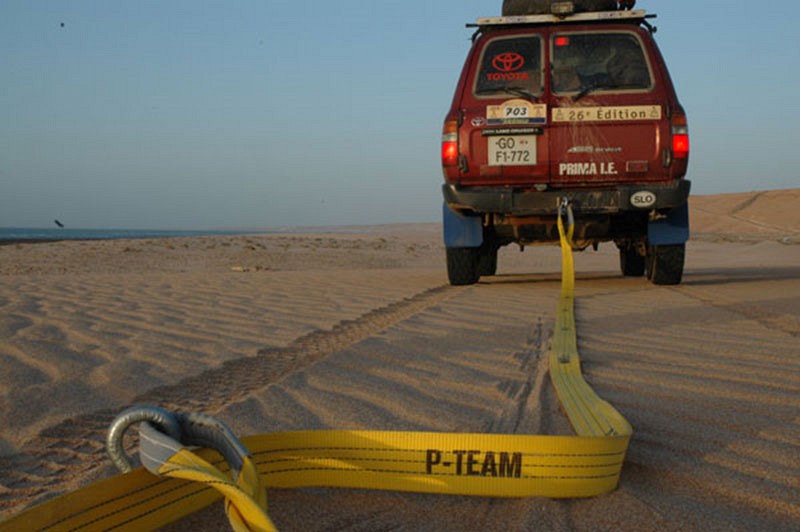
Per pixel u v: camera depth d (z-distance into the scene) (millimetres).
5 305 5316
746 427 2127
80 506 1358
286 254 14055
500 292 5973
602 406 2191
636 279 7441
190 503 1551
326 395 2582
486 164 5609
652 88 5539
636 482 1724
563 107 5539
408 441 1693
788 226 32531
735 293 5730
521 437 1649
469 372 2914
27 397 2682
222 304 5301
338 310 4941
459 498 1647
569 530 1459
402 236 29672
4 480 1874
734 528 1466
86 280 7609
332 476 1725
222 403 2555
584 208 5543
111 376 3002
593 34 5711
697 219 36344
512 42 5746
